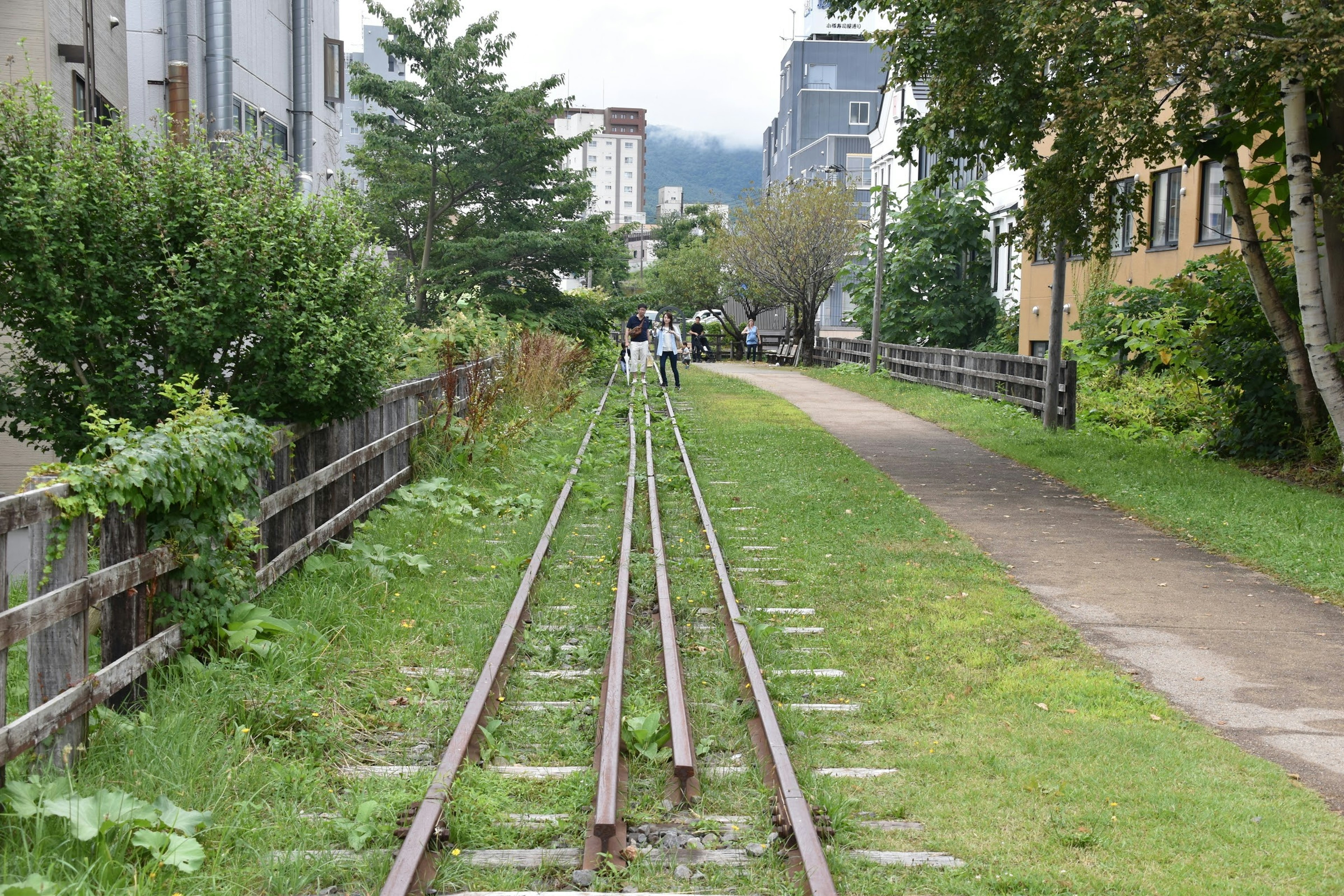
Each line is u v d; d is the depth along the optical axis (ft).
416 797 15.75
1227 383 55.11
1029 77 48.03
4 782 14.55
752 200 150.61
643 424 68.95
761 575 30.89
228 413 22.86
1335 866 14.38
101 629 19.45
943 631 25.48
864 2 51.13
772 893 13.67
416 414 42.98
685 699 20.10
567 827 15.34
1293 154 43.55
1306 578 30.50
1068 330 91.35
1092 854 14.75
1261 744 19.04
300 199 28.09
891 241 122.93
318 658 21.61
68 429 26.13
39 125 24.49
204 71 61.77
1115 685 21.81
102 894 12.84
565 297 102.94
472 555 32.17
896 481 48.14
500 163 96.27
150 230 25.30
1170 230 78.69
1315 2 37.60
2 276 24.49
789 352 154.20
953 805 16.26
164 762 16.17
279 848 14.57
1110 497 43.39
